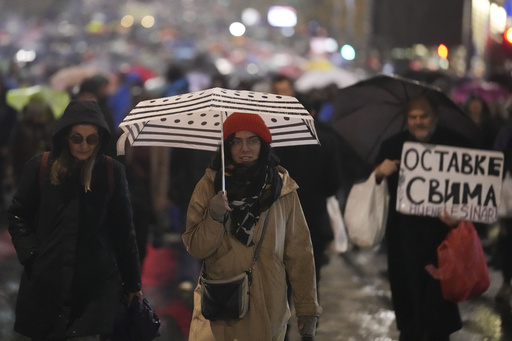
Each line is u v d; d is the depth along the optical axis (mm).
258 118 8875
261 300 8930
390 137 13266
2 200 27281
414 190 12562
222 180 8641
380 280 19375
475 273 12211
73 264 9742
